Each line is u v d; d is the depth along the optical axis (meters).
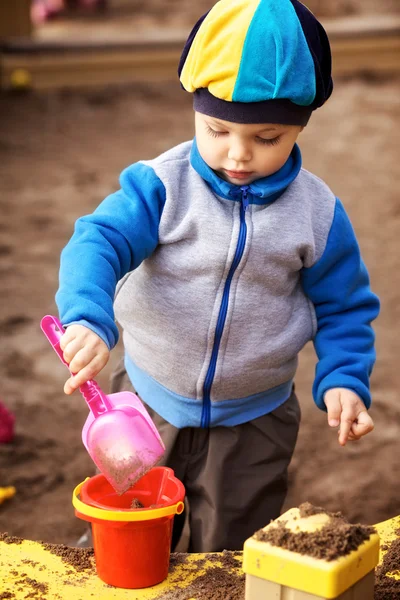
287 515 1.44
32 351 4.10
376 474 3.13
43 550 1.67
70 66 9.07
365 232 5.62
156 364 1.89
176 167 1.82
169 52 9.41
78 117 8.18
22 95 8.76
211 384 1.87
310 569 1.32
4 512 2.89
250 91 1.60
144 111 8.44
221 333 1.82
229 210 1.79
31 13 9.14
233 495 1.98
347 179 6.65
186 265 1.79
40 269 5.02
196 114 1.73
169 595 1.54
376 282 4.88
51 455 3.23
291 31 1.62
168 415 1.92
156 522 1.51
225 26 1.64
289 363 1.94
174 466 1.98
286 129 1.68
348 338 1.90
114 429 1.47
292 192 1.84
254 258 1.78
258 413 1.95
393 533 1.78
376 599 1.53
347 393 1.81
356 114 8.35
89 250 1.70
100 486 1.63
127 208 1.78
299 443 3.33
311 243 1.83
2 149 7.24
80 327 1.55
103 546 1.55
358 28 9.68
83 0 11.73
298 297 1.91
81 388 1.54
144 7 11.97
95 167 6.85
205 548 2.00
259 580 1.37
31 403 3.61
